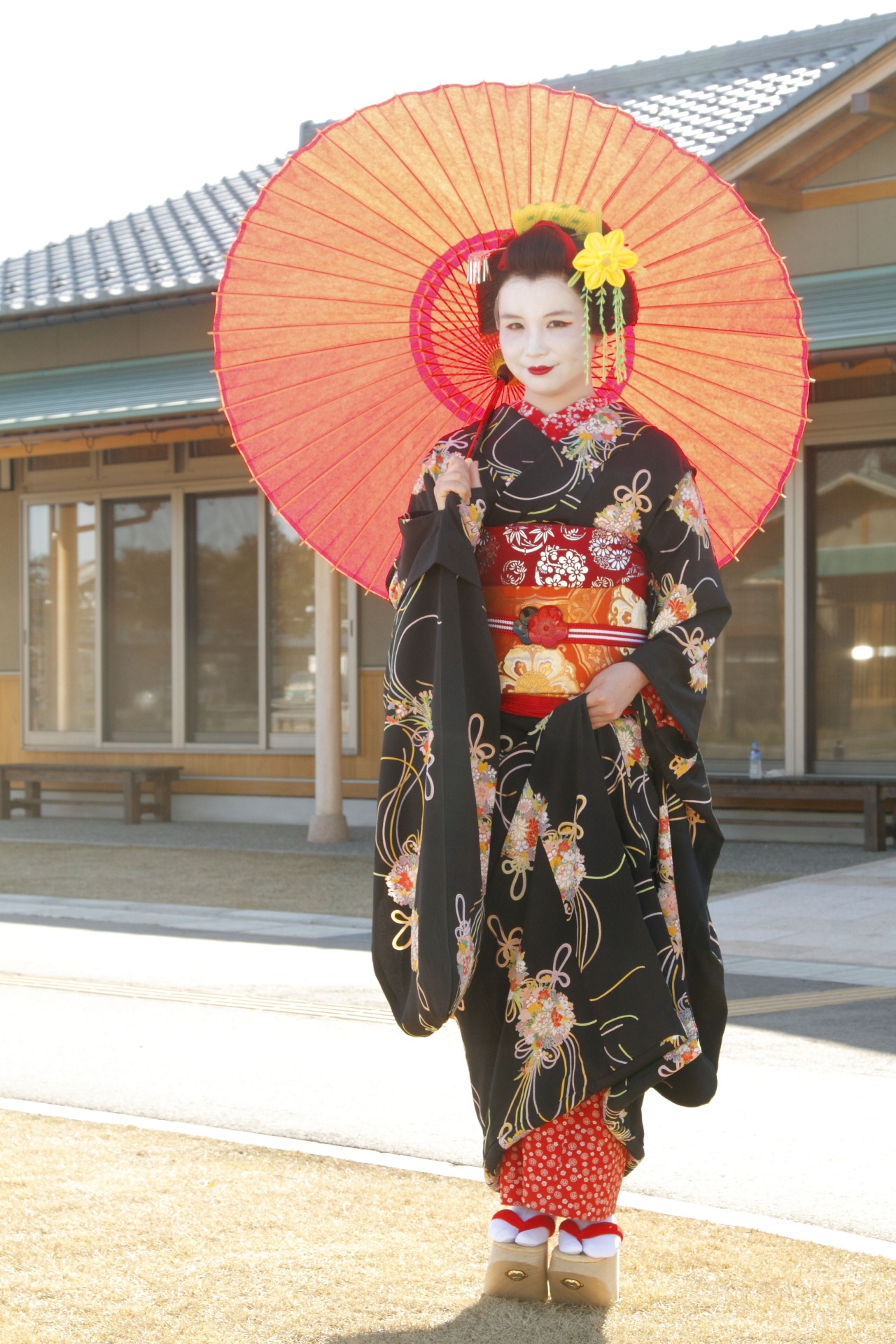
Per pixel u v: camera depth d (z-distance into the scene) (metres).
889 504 10.39
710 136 10.47
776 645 10.75
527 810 2.38
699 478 2.76
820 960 5.94
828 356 8.57
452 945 2.23
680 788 2.44
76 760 13.94
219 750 13.16
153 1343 2.23
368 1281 2.51
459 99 2.46
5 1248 2.66
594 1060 2.31
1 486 14.22
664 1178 3.20
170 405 10.63
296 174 2.59
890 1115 3.70
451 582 2.36
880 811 9.66
